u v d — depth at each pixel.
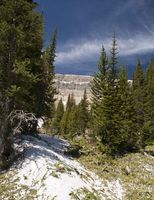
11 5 22.14
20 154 23.59
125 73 52.41
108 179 26.28
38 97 33.56
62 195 19.33
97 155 31.02
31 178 20.81
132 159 32.97
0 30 21.64
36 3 23.88
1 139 22.48
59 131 87.12
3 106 22.78
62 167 22.67
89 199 20.05
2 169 22.14
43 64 34.25
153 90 63.44
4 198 19.08
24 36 22.14
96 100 42.03
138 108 56.72
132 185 26.42
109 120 34.91
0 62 22.78
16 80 22.78
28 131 32.56
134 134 42.03
